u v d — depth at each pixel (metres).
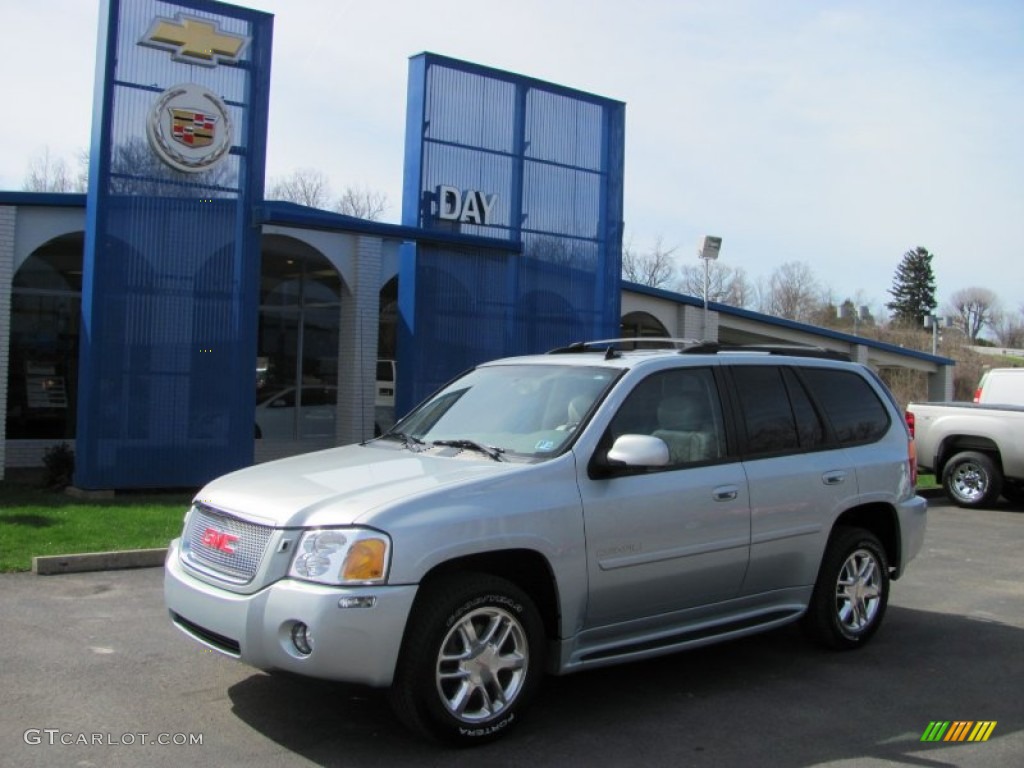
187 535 5.03
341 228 13.55
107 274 12.08
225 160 12.83
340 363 17.08
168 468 12.48
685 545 5.37
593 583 4.98
